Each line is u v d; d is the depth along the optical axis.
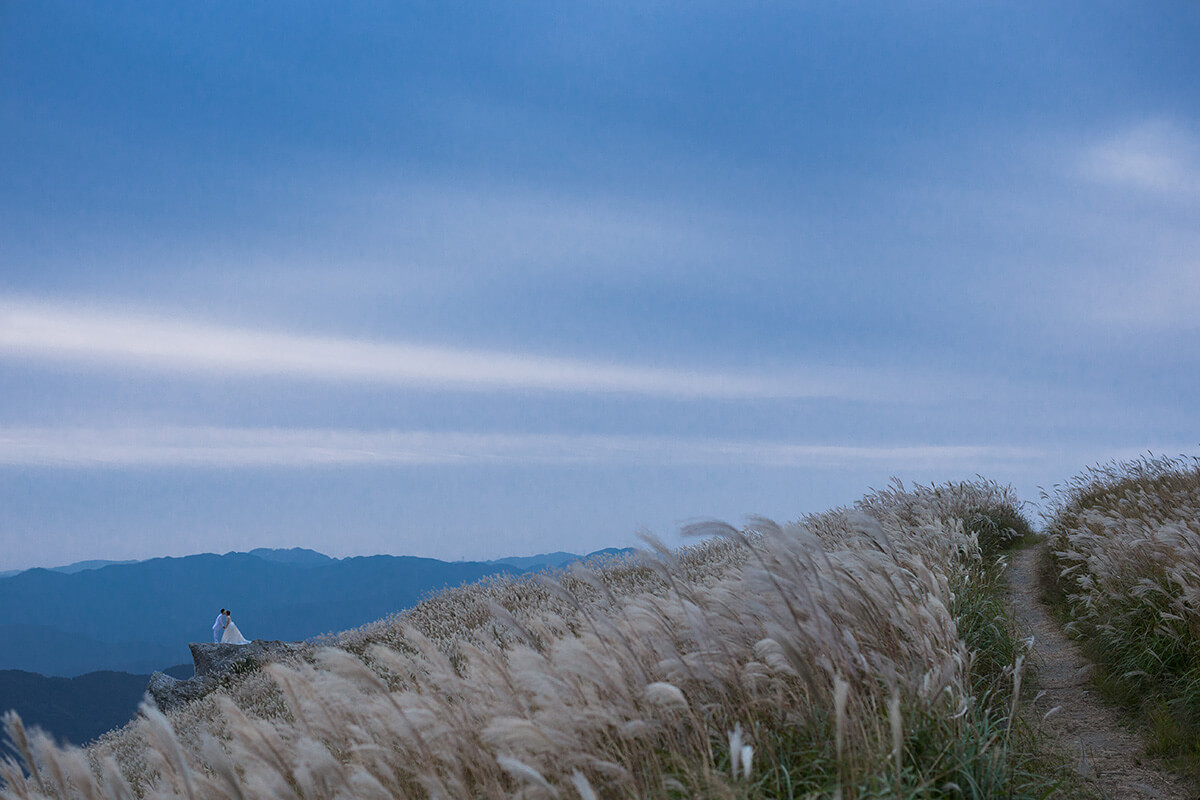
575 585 12.33
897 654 4.65
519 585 13.77
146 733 4.18
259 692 13.33
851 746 3.66
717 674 4.21
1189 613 6.30
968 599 7.75
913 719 4.01
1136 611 6.97
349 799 3.63
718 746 3.98
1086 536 9.45
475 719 4.40
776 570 4.72
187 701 16.08
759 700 4.20
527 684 4.02
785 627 4.17
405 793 4.27
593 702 4.00
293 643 17.88
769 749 3.87
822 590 4.54
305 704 4.59
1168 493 10.69
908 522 13.32
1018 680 4.48
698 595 5.10
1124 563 7.90
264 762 4.13
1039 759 4.73
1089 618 8.20
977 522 15.36
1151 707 5.95
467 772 4.27
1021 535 15.62
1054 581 10.78
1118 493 13.03
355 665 4.05
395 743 4.45
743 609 4.66
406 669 4.80
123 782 3.94
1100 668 6.98
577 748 3.68
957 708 4.29
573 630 6.18
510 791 4.09
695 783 3.51
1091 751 5.42
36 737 3.71
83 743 15.26
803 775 3.75
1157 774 4.96
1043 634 8.79
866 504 15.82
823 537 11.57
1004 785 3.89
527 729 3.47
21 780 4.10
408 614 15.99
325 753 3.62
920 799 3.45
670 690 3.56
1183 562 6.76
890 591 4.93
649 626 4.52
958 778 3.80
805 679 3.80
